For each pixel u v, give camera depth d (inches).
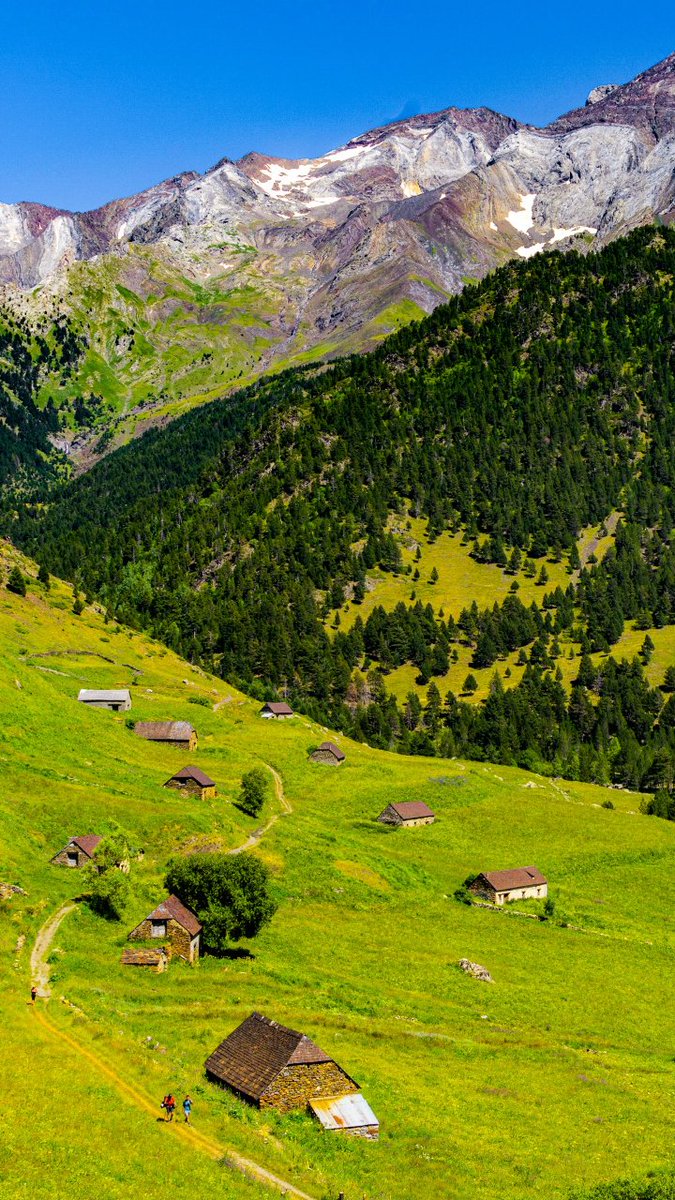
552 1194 2001.7
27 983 2564.0
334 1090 2213.3
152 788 4827.8
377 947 3720.5
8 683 5516.7
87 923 3152.1
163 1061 2194.9
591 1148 2301.9
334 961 3472.0
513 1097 2588.6
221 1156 1815.9
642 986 3804.1
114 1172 1654.8
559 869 5265.8
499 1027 3164.4
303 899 4072.3
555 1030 3255.4
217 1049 2277.3
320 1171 1881.2
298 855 4448.8
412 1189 1924.2
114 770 4936.0
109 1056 2148.1
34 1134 1716.3
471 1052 2886.3
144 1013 2581.2
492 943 4050.2
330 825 5398.6
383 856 4913.9
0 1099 1824.6
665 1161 2257.6
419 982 3430.1
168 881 3408.0
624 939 4389.8
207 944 3287.4
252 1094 2123.5
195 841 4065.0
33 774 4318.4
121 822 4062.5
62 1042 2188.7
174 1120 1924.2
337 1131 2114.9
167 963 3061.0
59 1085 1937.7
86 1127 1786.4
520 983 3629.4
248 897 3410.4
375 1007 3093.0
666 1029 3422.7
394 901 4313.5
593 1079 2815.0
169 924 3107.8
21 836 3676.2
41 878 3388.3
